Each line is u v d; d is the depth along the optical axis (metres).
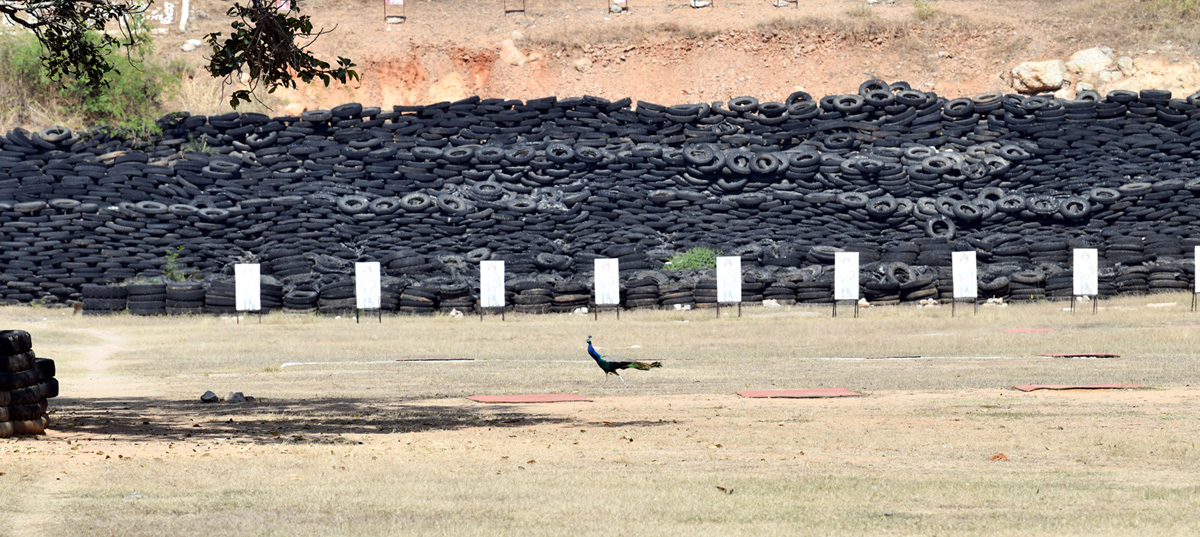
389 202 135.88
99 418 44.53
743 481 28.05
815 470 29.97
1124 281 124.75
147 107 143.12
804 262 133.25
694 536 22.05
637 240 135.38
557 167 138.00
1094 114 138.75
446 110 141.88
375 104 158.12
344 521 23.30
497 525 22.97
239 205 133.88
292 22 42.69
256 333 98.75
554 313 121.94
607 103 142.38
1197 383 54.22
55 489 26.75
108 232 130.50
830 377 60.50
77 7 47.62
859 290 123.19
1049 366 64.25
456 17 169.00
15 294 128.88
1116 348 74.56
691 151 139.25
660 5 171.25
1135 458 32.00
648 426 40.59
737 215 136.50
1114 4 165.62
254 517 23.66
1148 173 136.25
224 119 138.50
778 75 159.12
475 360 75.44
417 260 129.50
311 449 34.12
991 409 44.97
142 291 119.38
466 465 30.86
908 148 140.50
